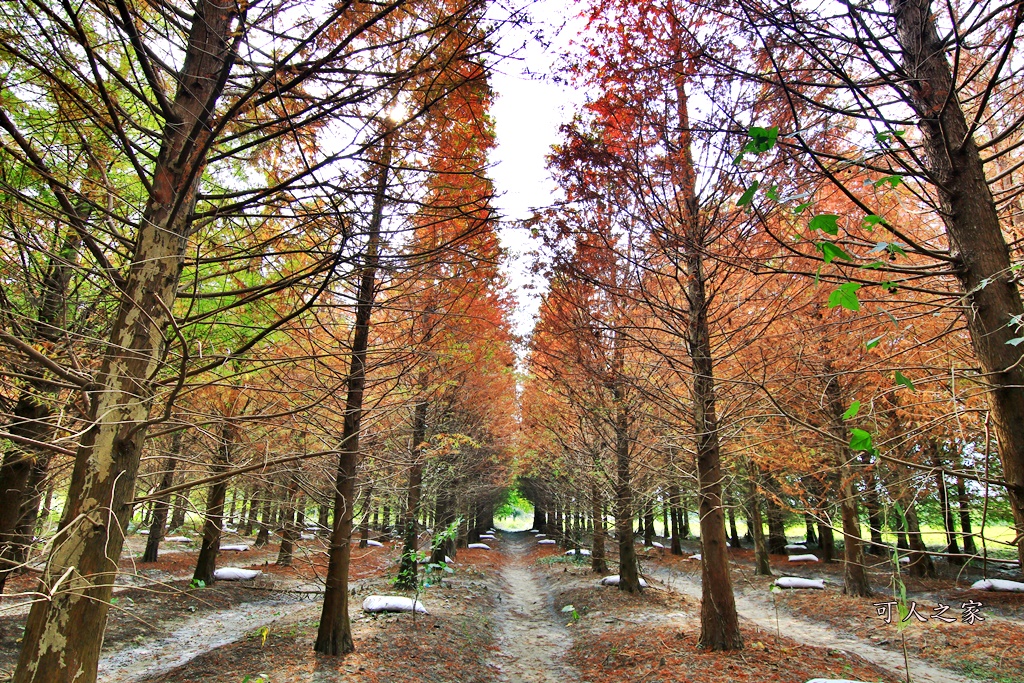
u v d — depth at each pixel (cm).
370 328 661
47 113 347
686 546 2956
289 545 1506
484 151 386
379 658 665
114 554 250
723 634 686
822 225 143
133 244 306
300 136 367
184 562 1573
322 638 678
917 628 875
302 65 281
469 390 1357
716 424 704
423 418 1122
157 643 819
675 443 823
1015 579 1349
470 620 960
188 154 290
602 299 763
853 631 947
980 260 282
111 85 356
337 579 691
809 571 1814
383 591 1145
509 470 2172
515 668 761
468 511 1808
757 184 142
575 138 618
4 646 702
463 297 652
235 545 2048
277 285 325
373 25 318
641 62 529
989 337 273
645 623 898
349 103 312
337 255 317
